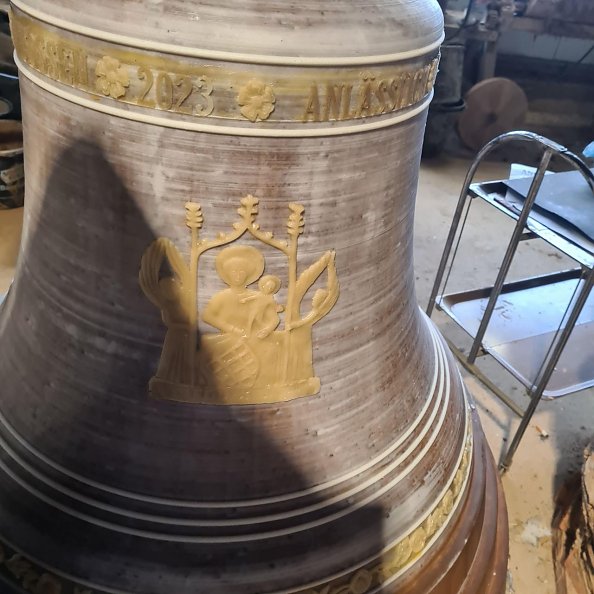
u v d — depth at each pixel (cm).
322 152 57
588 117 314
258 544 66
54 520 66
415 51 59
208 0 51
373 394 72
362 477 71
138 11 51
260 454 67
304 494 68
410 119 63
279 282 62
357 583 70
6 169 190
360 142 58
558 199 123
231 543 65
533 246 217
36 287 68
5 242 183
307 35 52
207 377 64
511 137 114
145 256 59
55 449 68
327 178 58
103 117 55
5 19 234
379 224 65
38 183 65
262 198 57
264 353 64
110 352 65
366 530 70
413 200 72
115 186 57
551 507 128
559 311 151
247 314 62
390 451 74
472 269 203
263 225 58
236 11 51
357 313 68
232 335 63
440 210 236
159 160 55
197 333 62
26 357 71
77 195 60
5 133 206
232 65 51
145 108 53
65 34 54
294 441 68
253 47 51
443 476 79
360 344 70
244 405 65
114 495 66
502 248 215
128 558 65
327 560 68
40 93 59
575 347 140
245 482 66
